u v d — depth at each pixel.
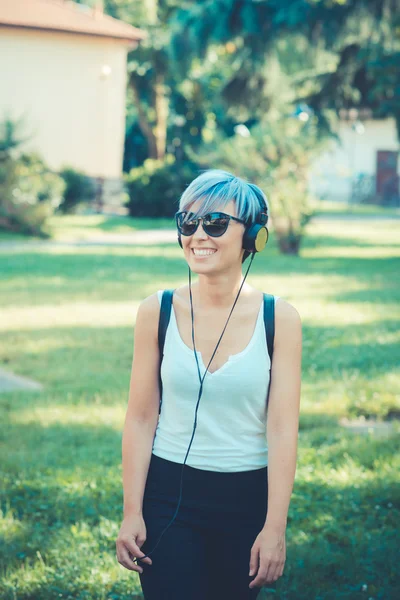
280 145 20.69
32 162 28.64
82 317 12.10
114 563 4.33
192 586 2.76
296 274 17.33
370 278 16.86
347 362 9.23
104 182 33.34
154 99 45.16
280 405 2.81
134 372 2.94
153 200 32.41
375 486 5.40
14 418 7.15
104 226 28.62
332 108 20.75
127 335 10.84
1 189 24.92
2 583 4.11
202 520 2.83
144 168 33.38
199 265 2.82
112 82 34.25
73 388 8.16
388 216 37.91
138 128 51.72
